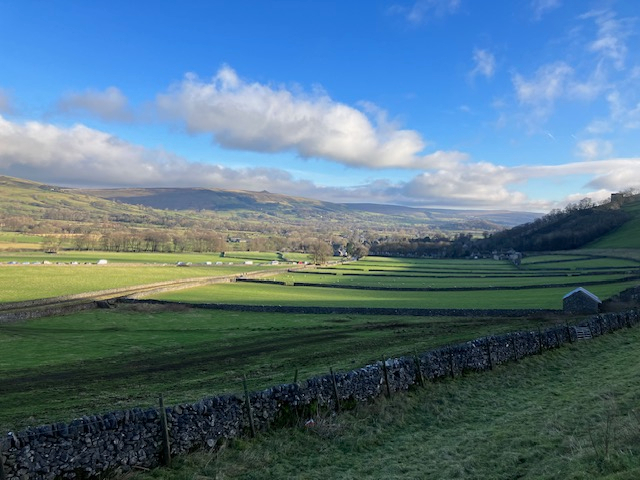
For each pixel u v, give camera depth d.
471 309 61.53
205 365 33.38
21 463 11.60
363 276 139.38
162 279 120.12
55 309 66.56
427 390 21.81
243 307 73.94
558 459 12.49
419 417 19.12
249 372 29.39
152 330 53.72
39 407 21.97
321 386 18.62
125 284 107.06
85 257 170.00
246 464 14.17
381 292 100.31
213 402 15.52
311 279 130.12
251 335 48.47
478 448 14.77
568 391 21.42
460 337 38.75
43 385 27.77
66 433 12.44
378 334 44.59
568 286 89.81
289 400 17.58
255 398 16.67
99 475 12.73
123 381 28.61
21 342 44.84
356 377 19.86
